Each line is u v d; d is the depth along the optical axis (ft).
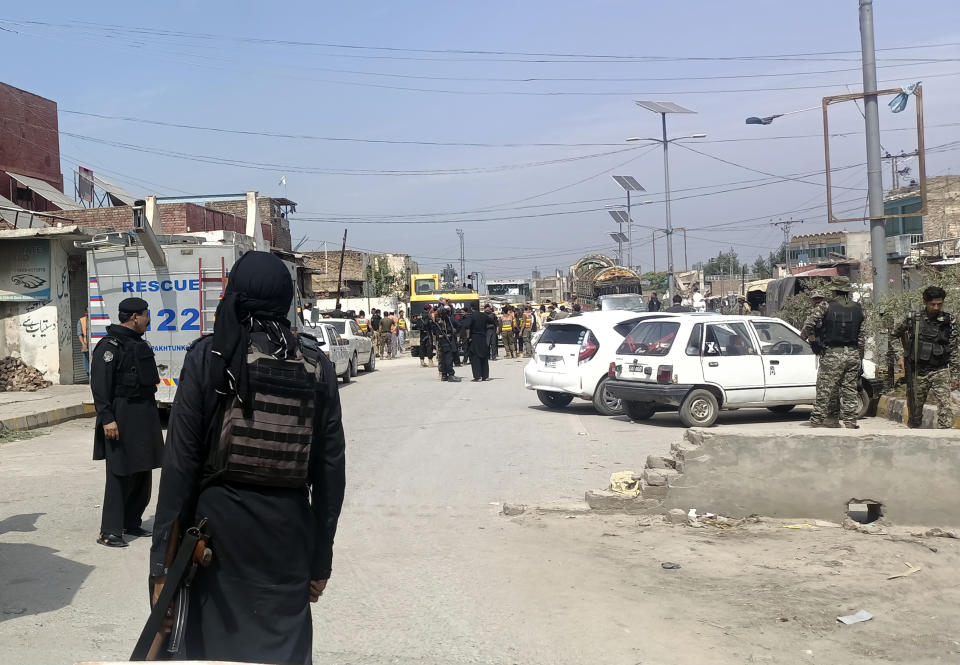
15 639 16.67
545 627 17.07
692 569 20.71
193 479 9.43
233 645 9.34
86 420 52.34
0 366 63.87
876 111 54.95
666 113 125.80
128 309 24.30
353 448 39.40
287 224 145.07
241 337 9.45
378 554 22.30
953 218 150.82
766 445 24.63
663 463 26.48
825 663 15.30
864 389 44.45
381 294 226.79
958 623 17.13
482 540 23.52
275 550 9.52
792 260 208.33
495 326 107.65
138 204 45.91
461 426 46.44
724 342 43.83
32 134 95.61
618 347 48.19
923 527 23.73
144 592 19.67
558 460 35.60
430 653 15.80
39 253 65.10
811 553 21.79
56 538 24.47
